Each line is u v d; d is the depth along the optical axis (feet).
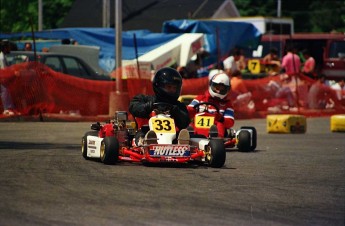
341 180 119.44
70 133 192.54
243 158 146.92
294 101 283.59
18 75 220.84
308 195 104.37
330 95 294.25
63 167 124.06
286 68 310.24
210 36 295.48
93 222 82.79
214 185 109.50
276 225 84.84
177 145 124.67
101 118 232.32
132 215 86.84
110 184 106.93
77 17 412.57
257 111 273.54
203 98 157.79
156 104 130.52
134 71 244.83
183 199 97.40
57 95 228.02
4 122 216.54
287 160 145.48
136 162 132.16
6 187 102.47
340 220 88.63
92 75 250.37
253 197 101.09
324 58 366.63
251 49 313.73
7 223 81.15
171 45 285.84
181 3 381.81
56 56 244.01
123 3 391.86
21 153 144.66
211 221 85.25
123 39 289.74
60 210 88.33
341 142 191.42
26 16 523.29
